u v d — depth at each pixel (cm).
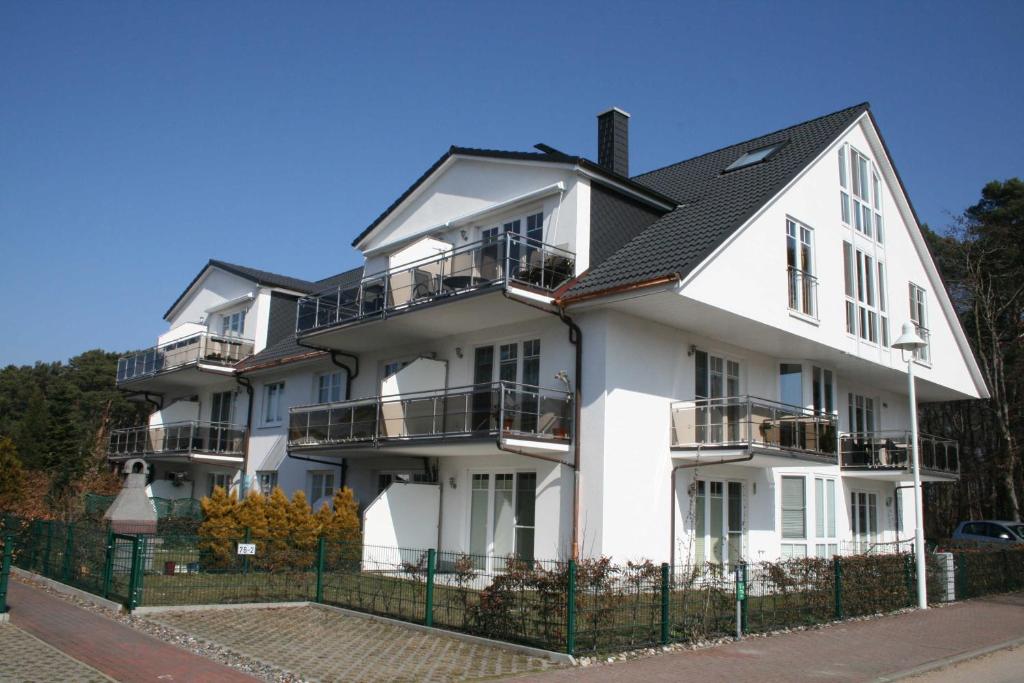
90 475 2827
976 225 3388
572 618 930
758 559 1775
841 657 1011
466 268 1631
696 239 1570
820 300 1839
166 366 2811
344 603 1290
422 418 1683
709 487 1712
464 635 1034
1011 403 3278
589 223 1681
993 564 1802
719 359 1802
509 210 1825
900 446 2103
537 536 1572
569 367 1591
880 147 2183
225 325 2988
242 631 1076
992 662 1048
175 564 1377
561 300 1559
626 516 1516
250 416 2627
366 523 1675
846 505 2166
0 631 1010
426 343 1956
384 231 2192
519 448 1512
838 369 2119
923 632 1229
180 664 866
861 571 1387
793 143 2061
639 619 1005
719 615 1109
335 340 2014
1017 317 3338
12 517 1691
